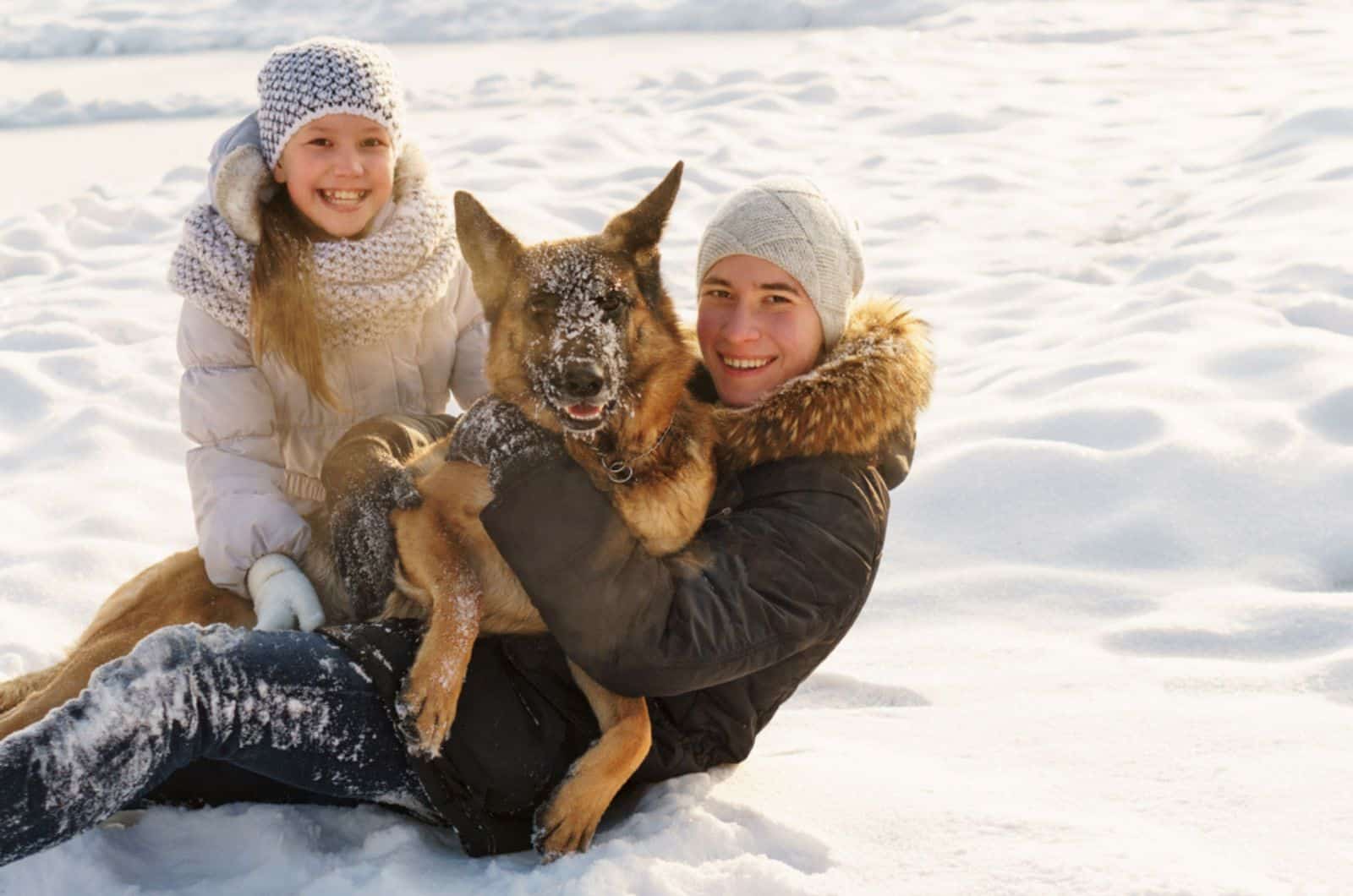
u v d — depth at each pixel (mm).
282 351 4023
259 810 3479
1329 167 9891
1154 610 4832
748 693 3553
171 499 6414
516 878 3100
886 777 3596
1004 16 19453
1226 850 3084
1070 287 8672
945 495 5789
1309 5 18922
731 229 3596
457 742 3297
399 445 3910
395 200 4242
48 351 8320
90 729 2875
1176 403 6223
